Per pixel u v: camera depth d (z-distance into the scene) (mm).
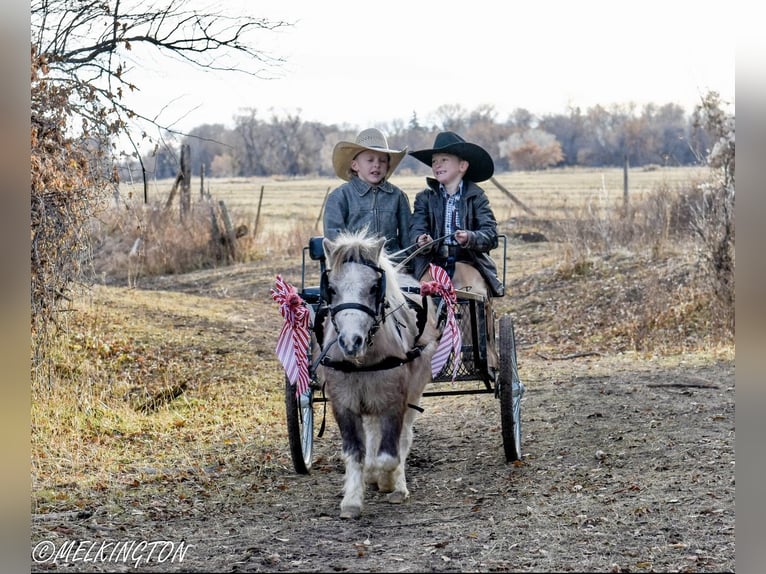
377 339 5820
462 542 5520
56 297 10000
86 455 8125
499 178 61281
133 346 12664
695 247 16688
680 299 15227
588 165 87250
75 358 11328
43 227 9289
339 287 5664
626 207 20719
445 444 8438
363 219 7621
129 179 10500
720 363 11906
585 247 19125
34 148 8719
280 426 9320
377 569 5070
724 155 14438
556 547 5379
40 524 6000
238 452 8266
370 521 6062
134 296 17000
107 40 10641
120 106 10156
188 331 14164
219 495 6844
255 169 87438
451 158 7727
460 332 6449
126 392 10695
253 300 19141
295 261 23562
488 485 6902
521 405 9898
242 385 11375
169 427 9398
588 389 10562
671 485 6520
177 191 27328
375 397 5957
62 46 10328
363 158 7629
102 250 19672
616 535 5547
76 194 9547
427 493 6793
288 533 5832
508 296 17859
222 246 24047
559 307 16531
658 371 11609
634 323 14922
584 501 6285
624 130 84188
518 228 25641
